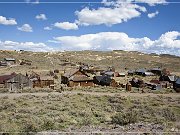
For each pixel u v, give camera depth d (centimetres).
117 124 2242
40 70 13875
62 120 2488
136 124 2111
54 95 5650
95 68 15962
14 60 16850
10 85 7525
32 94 6162
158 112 3559
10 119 2611
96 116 3052
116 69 17612
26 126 1973
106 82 9269
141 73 13788
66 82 8938
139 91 7981
